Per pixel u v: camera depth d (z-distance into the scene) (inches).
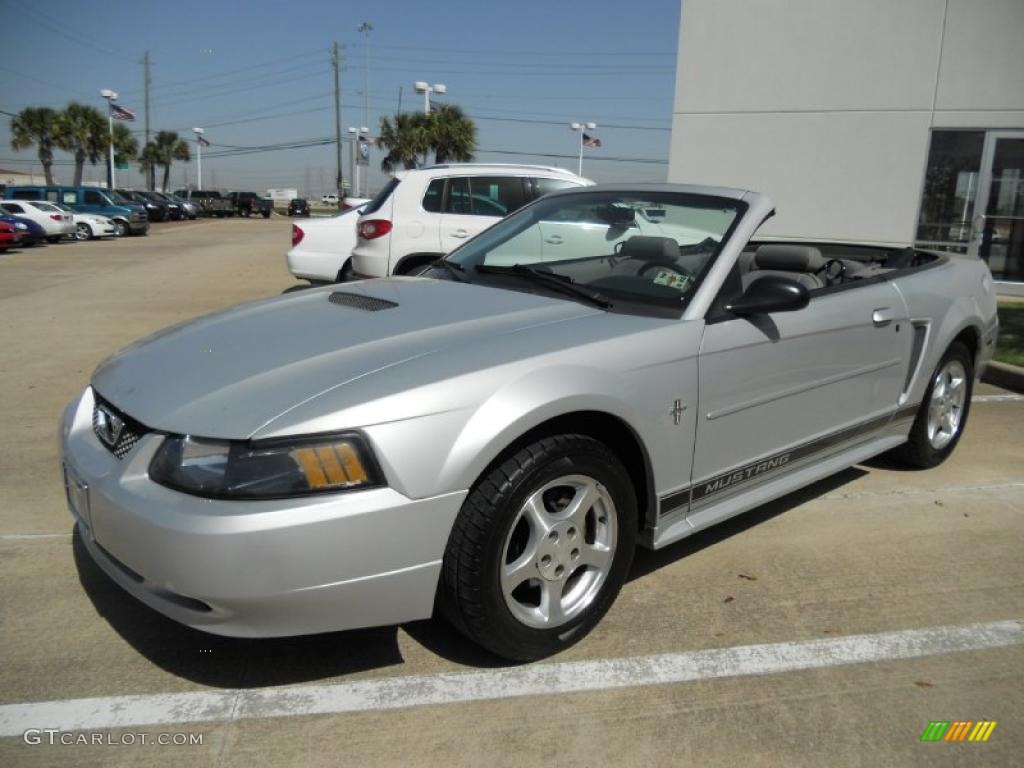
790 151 468.1
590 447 104.1
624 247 137.1
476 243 157.9
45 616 115.6
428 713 96.8
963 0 427.2
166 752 89.4
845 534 148.6
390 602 92.4
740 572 133.1
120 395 102.8
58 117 2135.8
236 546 84.4
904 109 446.3
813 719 97.6
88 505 97.9
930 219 460.4
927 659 110.3
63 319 380.2
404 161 1736.0
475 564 95.4
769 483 137.6
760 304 119.9
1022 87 426.6
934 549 143.0
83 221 1054.4
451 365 98.2
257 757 89.0
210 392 95.9
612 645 111.7
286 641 110.6
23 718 94.5
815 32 451.5
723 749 92.0
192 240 1067.9
